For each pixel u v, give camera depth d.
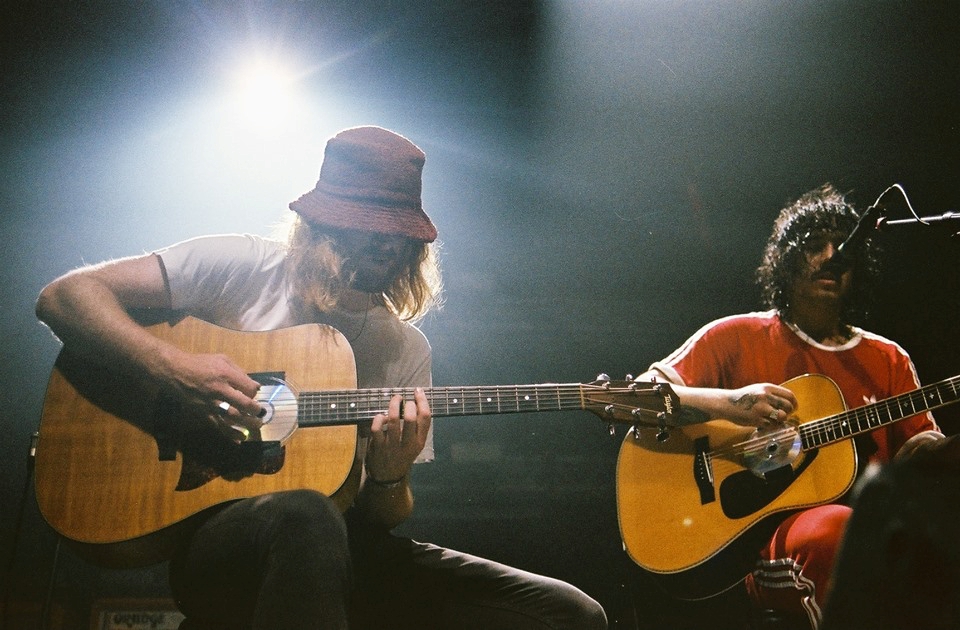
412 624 2.56
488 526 5.06
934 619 0.99
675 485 3.16
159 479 2.36
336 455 2.45
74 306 2.41
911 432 3.25
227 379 2.40
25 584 4.50
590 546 5.02
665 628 3.54
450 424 5.23
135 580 4.52
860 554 1.04
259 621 1.87
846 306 3.47
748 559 3.07
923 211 5.46
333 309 2.75
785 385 3.28
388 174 2.70
